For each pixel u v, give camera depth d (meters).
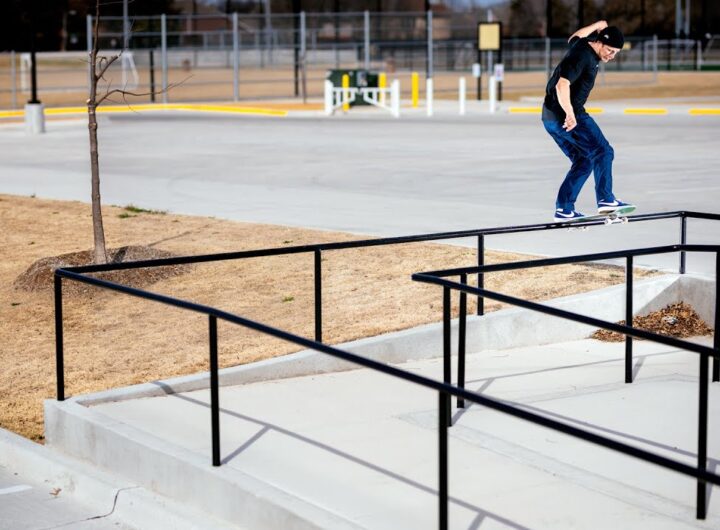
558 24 75.12
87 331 10.26
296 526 5.73
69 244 13.97
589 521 5.82
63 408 7.44
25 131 31.11
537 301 10.16
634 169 20.22
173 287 11.55
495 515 5.87
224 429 7.26
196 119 36.59
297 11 53.59
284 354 9.06
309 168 21.67
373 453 6.82
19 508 6.71
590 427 7.50
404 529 5.67
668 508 6.06
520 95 47.66
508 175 19.94
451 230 14.00
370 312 10.27
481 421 7.61
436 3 69.75
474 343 9.60
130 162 23.47
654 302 10.64
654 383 8.66
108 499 6.69
